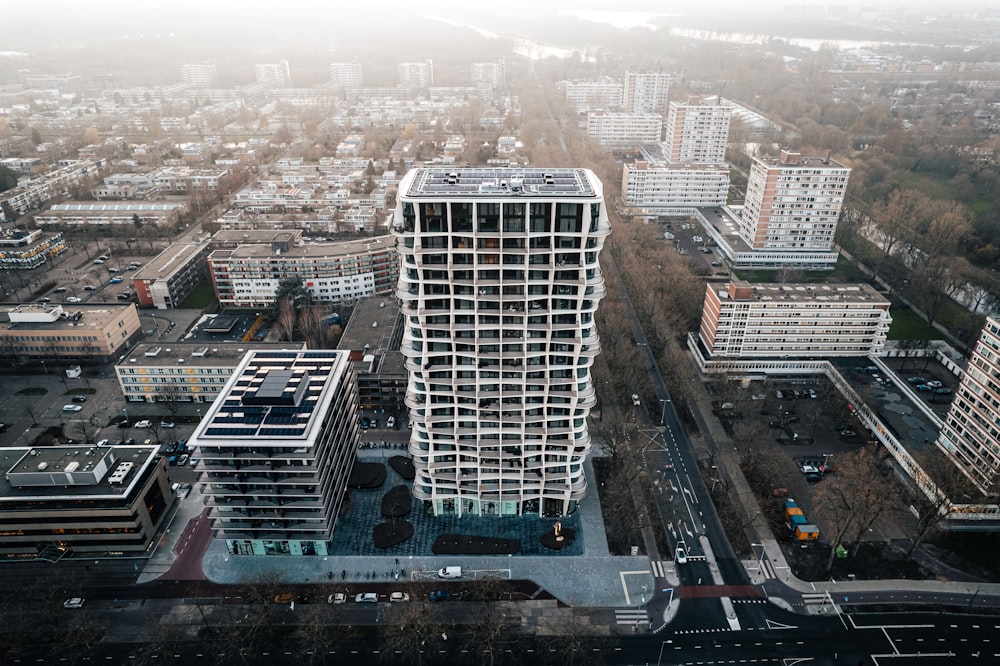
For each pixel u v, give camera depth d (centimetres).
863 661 15075
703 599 16625
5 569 17488
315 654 15188
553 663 15050
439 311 15625
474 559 17675
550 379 16862
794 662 15050
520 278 15362
